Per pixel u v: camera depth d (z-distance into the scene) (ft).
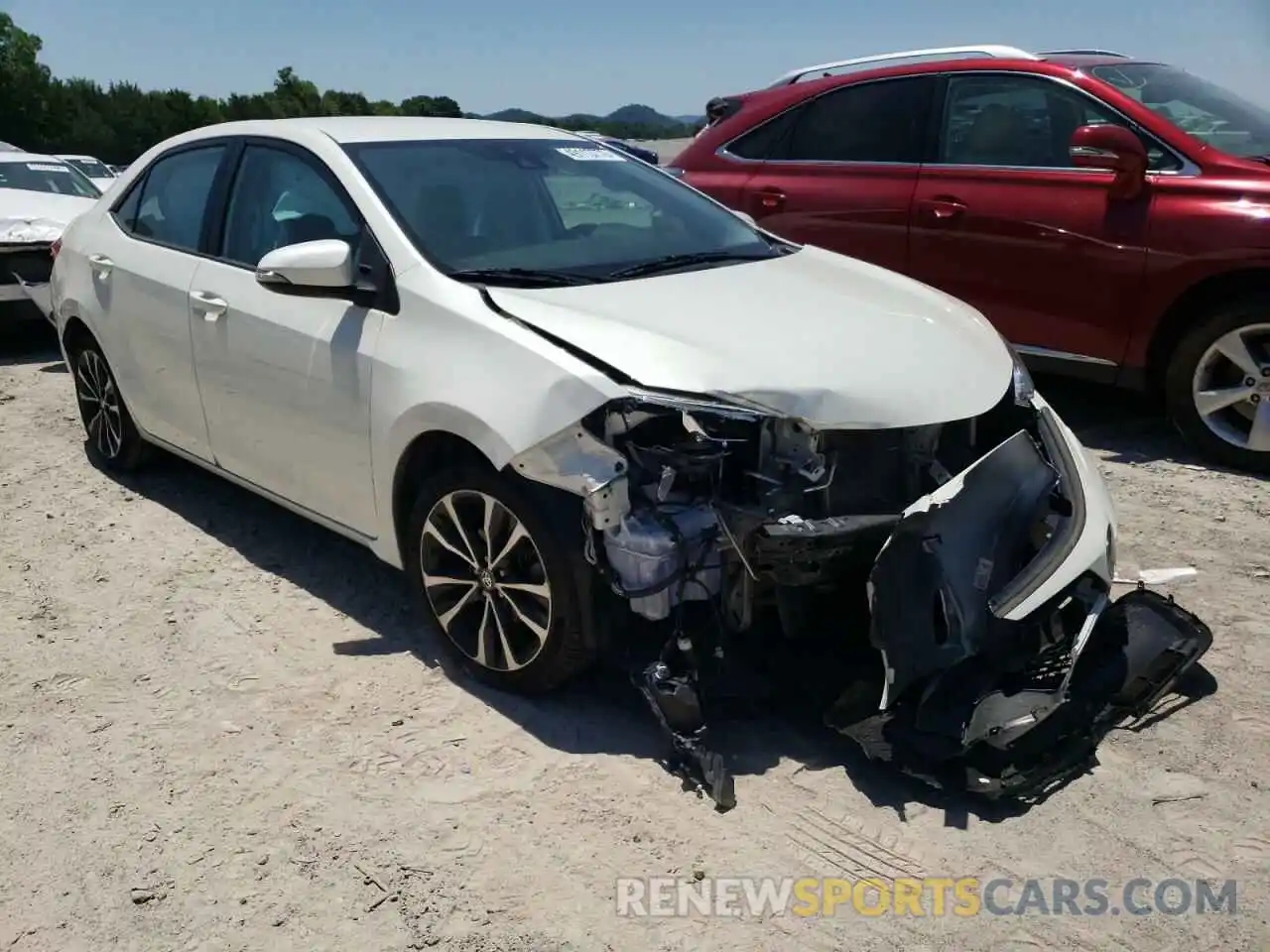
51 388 24.25
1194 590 12.81
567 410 9.47
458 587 11.23
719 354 9.70
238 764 10.15
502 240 12.14
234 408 13.53
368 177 12.32
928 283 19.43
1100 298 17.31
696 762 9.55
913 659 9.05
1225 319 16.07
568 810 9.34
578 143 14.89
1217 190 16.20
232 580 13.96
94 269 16.26
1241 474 16.52
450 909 8.30
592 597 9.91
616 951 7.88
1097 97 17.58
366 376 11.28
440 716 10.78
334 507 12.46
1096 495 10.57
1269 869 8.47
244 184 13.88
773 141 21.54
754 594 9.70
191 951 8.00
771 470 9.50
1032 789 9.16
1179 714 10.43
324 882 8.63
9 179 32.53
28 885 8.71
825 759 9.90
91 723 10.87
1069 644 9.87
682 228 13.70
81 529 15.72
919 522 9.11
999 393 10.51
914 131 19.56
